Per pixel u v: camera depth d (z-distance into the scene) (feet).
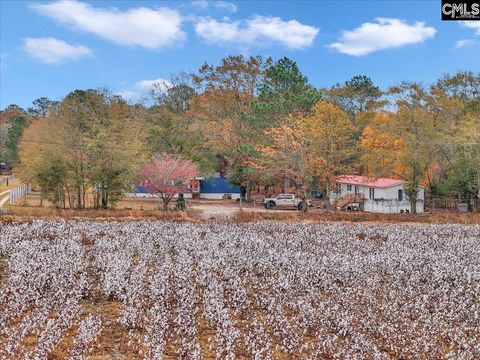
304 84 177.17
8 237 75.82
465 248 77.77
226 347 36.35
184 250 69.05
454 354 36.68
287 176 149.48
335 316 44.29
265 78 181.57
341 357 36.29
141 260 64.44
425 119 138.41
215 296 48.39
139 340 37.81
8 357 34.81
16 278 52.19
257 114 158.30
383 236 88.89
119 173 129.59
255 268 62.64
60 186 132.26
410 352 37.40
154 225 92.94
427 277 59.57
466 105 155.22
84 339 36.99
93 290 51.85
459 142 134.21
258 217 112.27
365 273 59.57
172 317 43.80
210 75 188.96
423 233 92.58
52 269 57.21
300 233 88.48
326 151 130.93
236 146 172.24
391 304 47.55
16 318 42.91
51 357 35.14
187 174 135.85
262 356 35.58
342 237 85.51
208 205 163.94
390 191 150.41
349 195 155.74
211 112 185.37
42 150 130.31
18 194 173.58
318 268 60.18
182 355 35.53
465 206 143.74
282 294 50.75
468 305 49.32
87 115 136.46
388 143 139.85
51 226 88.94
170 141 166.61
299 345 38.40
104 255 66.44
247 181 173.78
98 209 121.08
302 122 132.87
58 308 45.16
